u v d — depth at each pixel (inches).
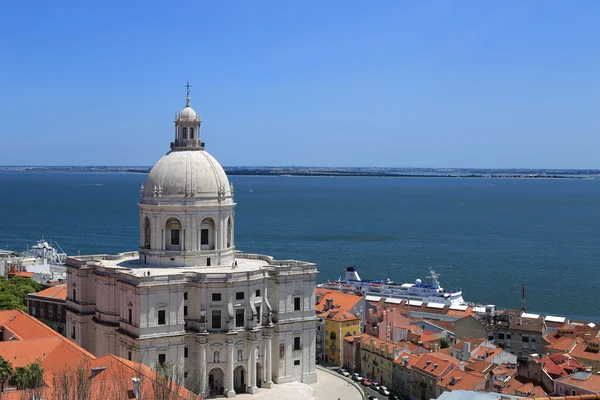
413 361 6929.1
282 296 6569.9
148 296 5954.7
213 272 6299.2
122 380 4426.7
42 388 4089.6
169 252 6609.3
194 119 6865.2
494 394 3863.2
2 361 4785.9
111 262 6835.6
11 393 4146.2
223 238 6781.5
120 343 6171.3
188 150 6825.8
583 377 5984.3
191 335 6190.9
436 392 6501.0
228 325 6186.0
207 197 6643.7
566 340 7657.5
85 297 6737.2
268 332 6422.2
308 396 6309.1
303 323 6697.8
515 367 6939.0
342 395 6486.2
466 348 7253.9
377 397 6889.8
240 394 6259.8
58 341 5625.0
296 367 6692.9
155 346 5979.3
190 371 6200.8
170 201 6565.0
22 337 6131.9
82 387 3649.1
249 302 6304.1
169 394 4072.3
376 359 7401.6
